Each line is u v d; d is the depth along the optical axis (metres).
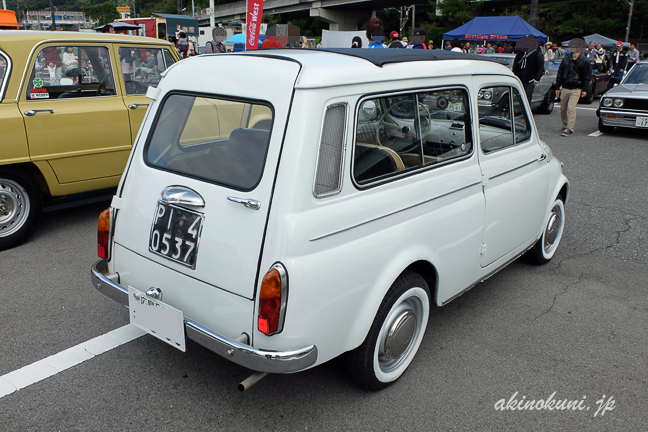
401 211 2.72
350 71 2.48
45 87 4.77
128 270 2.86
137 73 5.52
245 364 2.31
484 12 49.97
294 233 2.24
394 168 2.74
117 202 2.89
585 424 2.76
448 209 3.05
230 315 2.40
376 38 8.63
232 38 18.52
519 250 4.06
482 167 3.36
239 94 2.48
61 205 5.59
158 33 25.75
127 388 2.93
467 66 3.27
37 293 4.00
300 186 2.27
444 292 3.19
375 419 2.74
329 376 3.09
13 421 2.65
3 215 4.73
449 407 2.85
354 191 2.49
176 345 2.54
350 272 2.46
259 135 2.39
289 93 2.32
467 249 3.28
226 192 2.40
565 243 5.36
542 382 3.10
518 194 3.76
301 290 2.27
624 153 9.30
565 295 4.23
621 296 4.23
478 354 3.37
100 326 3.57
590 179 7.66
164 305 2.55
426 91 2.90
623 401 2.95
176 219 2.58
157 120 2.83
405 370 3.11
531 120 4.10
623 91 10.77
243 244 2.32
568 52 10.55
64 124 4.84
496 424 2.73
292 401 2.86
